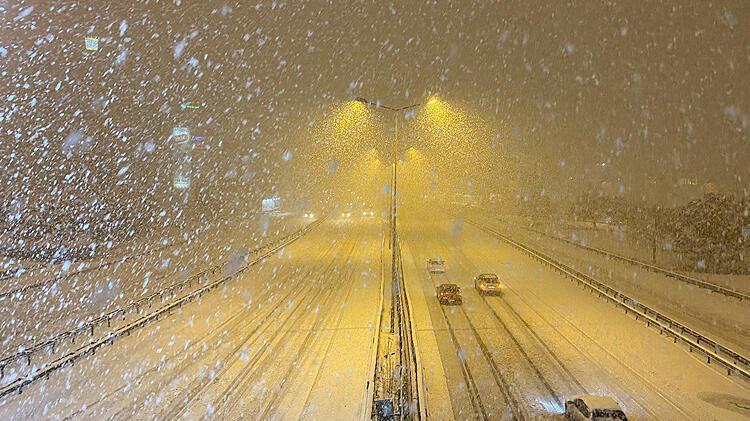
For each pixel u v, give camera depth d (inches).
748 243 1565.0
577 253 1948.8
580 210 2866.6
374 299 1278.3
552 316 1120.2
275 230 2733.8
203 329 1027.9
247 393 716.7
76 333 941.8
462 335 993.5
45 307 1184.2
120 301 1249.4
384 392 714.8
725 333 981.2
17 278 1438.2
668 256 1750.7
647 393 716.0
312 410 660.7
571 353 882.8
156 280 1493.6
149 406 676.1
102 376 776.9
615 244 2106.3
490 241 2354.8
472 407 679.7
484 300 1283.2
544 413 662.5
